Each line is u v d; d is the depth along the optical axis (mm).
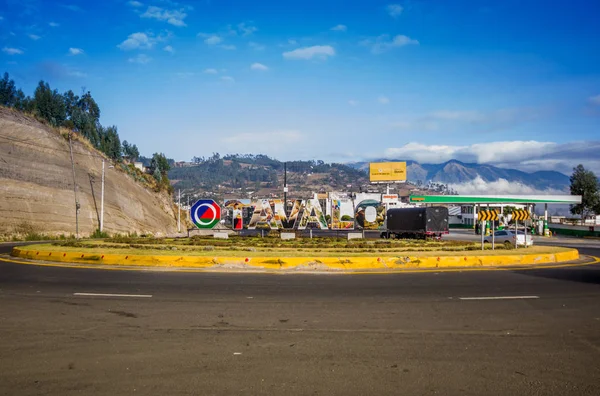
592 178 78438
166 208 78375
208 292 11914
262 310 9883
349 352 7082
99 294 11547
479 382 5930
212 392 5523
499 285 13438
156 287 12625
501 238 38812
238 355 6895
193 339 7703
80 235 45812
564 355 7035
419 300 11078
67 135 58312
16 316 9203
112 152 75688
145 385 5723
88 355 6836
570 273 16359
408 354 7012
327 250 21359
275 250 21016
